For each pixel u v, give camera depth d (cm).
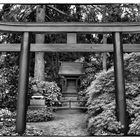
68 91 789
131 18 632
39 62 702
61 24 364
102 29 361
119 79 331
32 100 559
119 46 349
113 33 363
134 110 321
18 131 317
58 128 407
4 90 515
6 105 515
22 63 338
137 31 355
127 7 604
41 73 699
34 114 491
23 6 638
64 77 803
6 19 623
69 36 424
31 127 392
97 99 387
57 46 418
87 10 704
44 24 361
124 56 445
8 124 379
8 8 656
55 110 647
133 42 759
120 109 319
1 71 541
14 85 530
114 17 633
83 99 672
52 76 899
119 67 337
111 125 301
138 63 410
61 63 882
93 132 334
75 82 809
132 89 366
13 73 539
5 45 406
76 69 804
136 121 294
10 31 352
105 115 322
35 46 419
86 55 940
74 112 628
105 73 421
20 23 354
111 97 380
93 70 824
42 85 650
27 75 337
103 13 639
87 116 426
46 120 489
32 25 358
